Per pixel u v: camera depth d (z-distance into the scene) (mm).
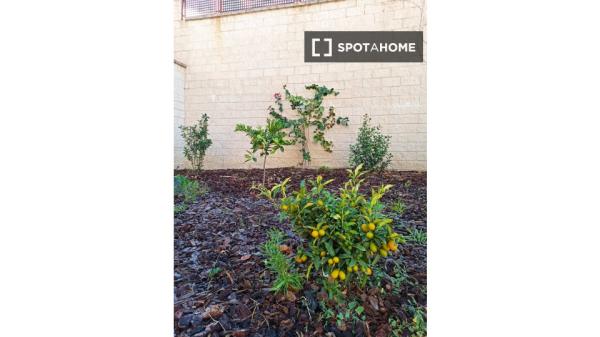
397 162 2496
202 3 3107
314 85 2787
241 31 3029
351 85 2645
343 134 2727
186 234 2264
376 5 2469
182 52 3121
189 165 3104
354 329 1685
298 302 1768
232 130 3041
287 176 2775
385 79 2529
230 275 1926
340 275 1611
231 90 3039
